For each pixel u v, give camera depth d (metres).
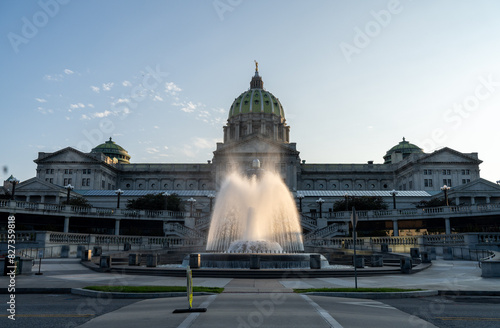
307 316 11.14
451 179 121.62
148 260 27.23
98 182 122.50
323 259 31.36
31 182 99.25
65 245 39.84
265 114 160.50
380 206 83.38
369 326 10.12
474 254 36.41
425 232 63.38
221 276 23.17
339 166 141.25
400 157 151.75
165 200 76.69
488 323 11.05
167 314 11.63
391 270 25.42
